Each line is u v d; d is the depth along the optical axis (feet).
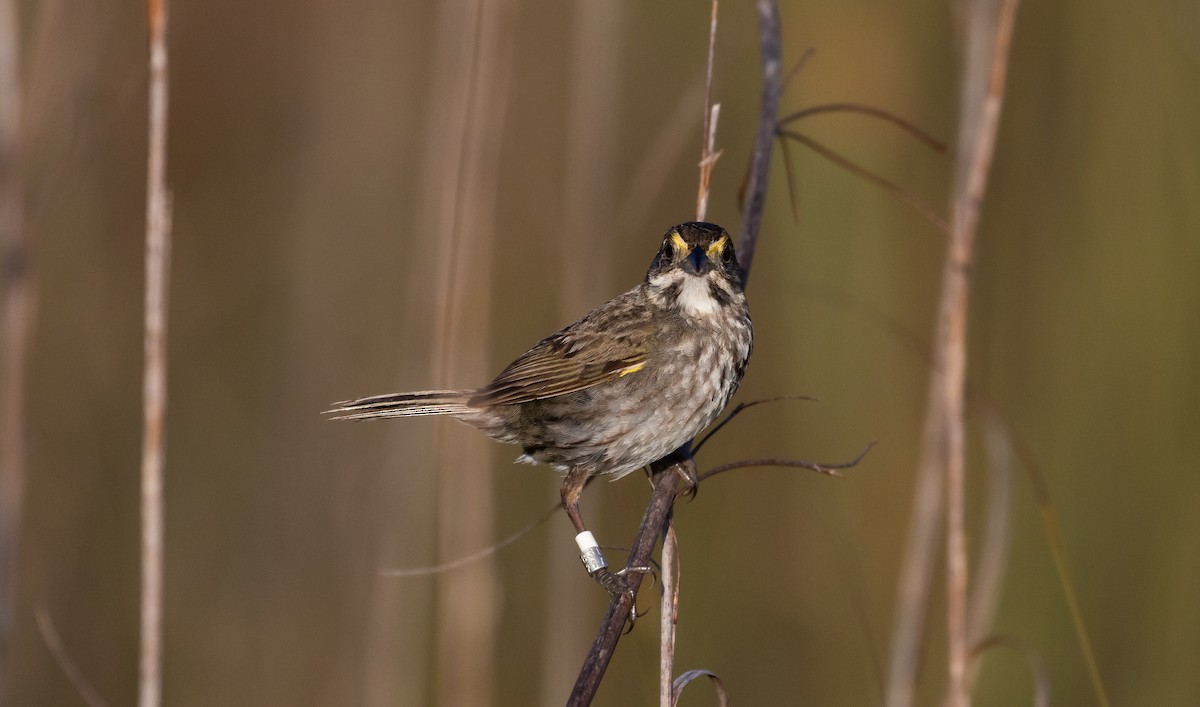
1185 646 36.68
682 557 39.86
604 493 37.63
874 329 39.22
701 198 25.44
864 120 39.99
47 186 29.45
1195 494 37.68
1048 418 40.06
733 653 38.75
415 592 34.04
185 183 46.52
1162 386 38.60
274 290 46.32
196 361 44.70
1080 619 25.67
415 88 47.16
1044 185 41.70
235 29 47.21
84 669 39.14
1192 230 39.14
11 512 27.71
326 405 45.11
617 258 34.50
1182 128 39.70
